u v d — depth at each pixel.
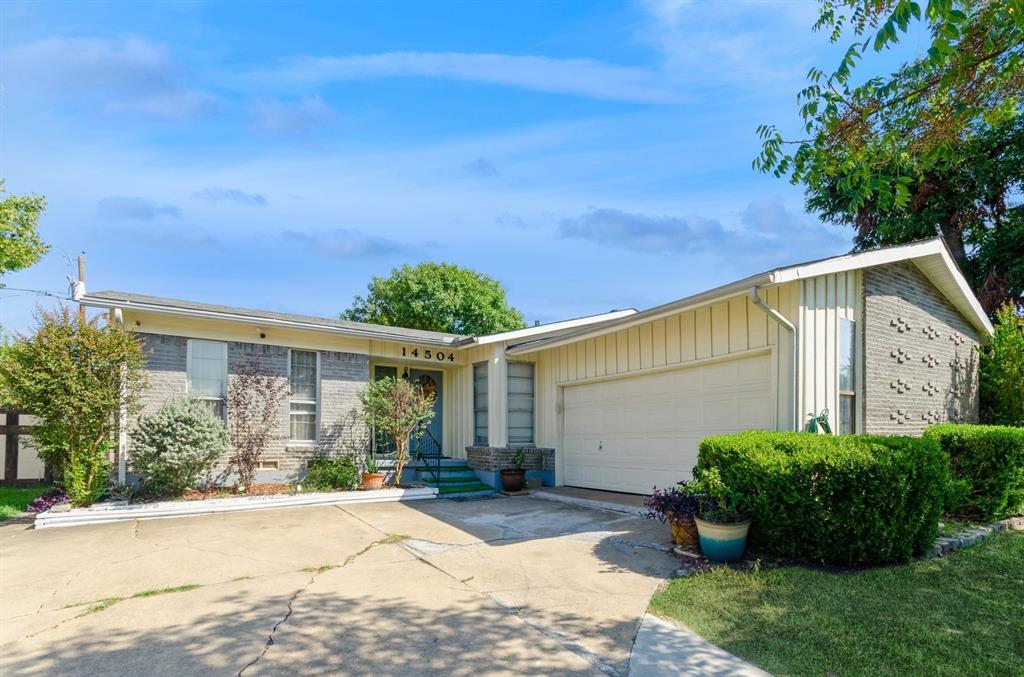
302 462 12.27
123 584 5.87
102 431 9.80
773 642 4.38
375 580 5.99
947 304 11.54
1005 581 5.52
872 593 5.25
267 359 12.06
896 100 5.02
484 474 13.41
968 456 7.96
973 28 4.41
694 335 9.94
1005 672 3.87
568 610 5.12
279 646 4.34
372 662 4.09
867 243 19.83
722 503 6.41
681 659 4.15
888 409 9.45
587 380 12.50
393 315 29.20
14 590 5.68
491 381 13.64
